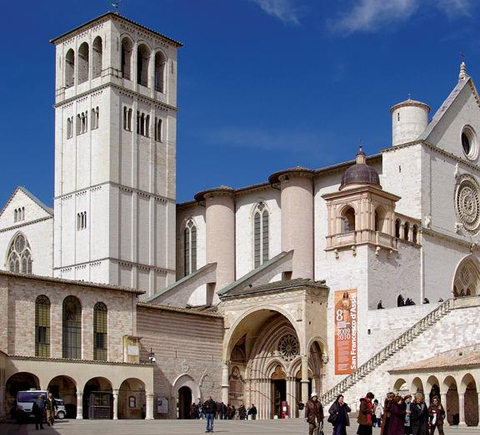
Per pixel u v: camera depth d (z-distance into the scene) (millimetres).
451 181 99938
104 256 109750
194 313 92688
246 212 112250
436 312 79000
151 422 70125
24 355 77750
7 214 130000
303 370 86625
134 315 85938
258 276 99438
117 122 113188
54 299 80625
